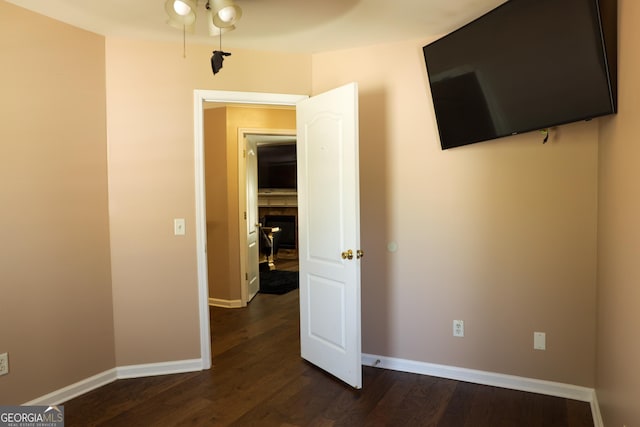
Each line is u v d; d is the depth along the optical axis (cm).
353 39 285
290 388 274
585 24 183
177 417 240
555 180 251
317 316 302
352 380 270
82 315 270
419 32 272
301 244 314
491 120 237
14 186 234
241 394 266
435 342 289
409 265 293
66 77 258
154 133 289
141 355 294
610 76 180
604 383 212
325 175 285
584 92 189
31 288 243
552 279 255
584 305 248
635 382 147
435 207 283
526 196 259
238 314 447
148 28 265
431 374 290
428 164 284
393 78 292
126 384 281
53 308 254
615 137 185
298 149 310
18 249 237
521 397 257
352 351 269
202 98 296
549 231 254
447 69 254
